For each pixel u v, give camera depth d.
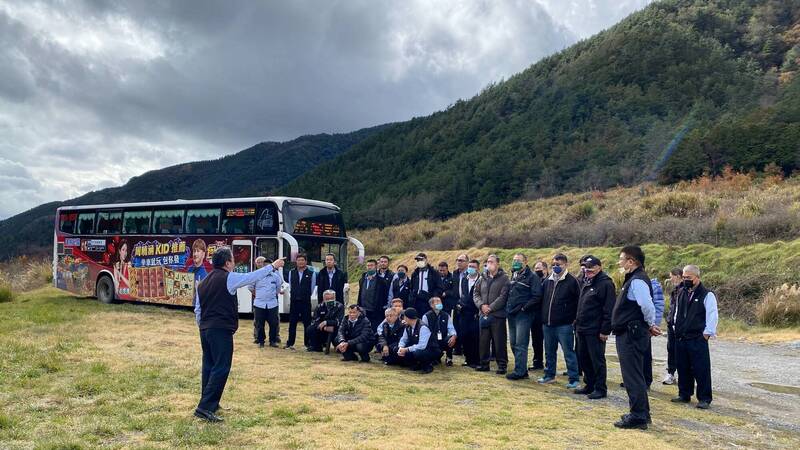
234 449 5.18
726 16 100.88
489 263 9.62
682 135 58.44
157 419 6.05
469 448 5.36
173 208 17.81
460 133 89.38
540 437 5.82
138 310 16.86
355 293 26.05
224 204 16.67
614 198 37.50
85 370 8.27
